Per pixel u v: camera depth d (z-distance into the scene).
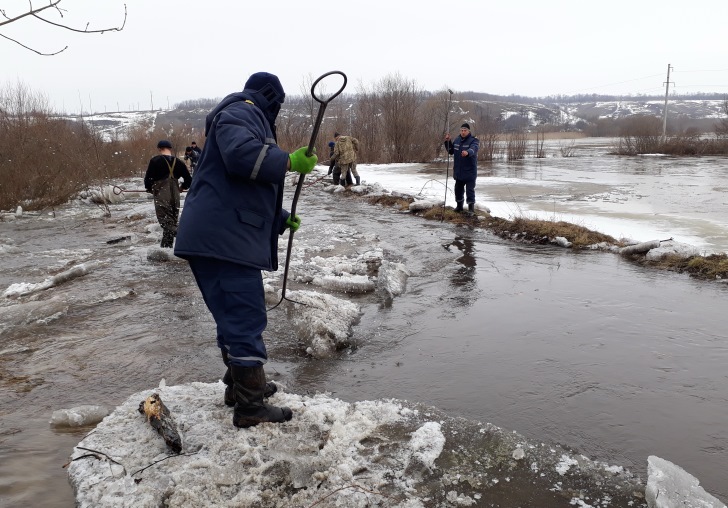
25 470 2.80
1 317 5.14
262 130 2.90
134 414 3.15
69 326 5.08
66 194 16.11
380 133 35.25
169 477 2.58
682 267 6.77
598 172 23.70
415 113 34.94
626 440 3.08
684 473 2.59
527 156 38.00
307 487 2.55
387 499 2.47
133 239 9.81
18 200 14.77
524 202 13.34
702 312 5.21
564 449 2.98
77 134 24.28
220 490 2.53
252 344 2.87
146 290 6.28
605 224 9.98
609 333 4.70
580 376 3.88
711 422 3.27
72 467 2.71
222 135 2.72
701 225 9.80
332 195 15.81
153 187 8.35
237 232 2.79
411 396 3.62
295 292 5.45
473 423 3.05
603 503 2.46
